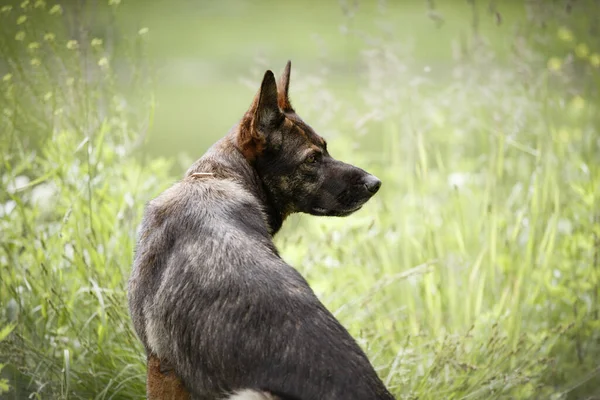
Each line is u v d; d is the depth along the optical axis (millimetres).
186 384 6418
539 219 11031
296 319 5941
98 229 9633
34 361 8719
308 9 43062
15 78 9898
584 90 13047
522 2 16391
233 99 27078
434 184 12812
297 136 7805
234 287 6121
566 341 10344
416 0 38875
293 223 12852
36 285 9125
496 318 9992
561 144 11766
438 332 10180
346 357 5855
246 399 5914
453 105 12969
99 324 8977
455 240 11492
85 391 8664
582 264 10875
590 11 13219
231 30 37688
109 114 10531
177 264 6477
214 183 7105
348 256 11180
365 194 7977
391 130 13109
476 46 12789
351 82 23281
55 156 9891
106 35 11688
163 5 41344
